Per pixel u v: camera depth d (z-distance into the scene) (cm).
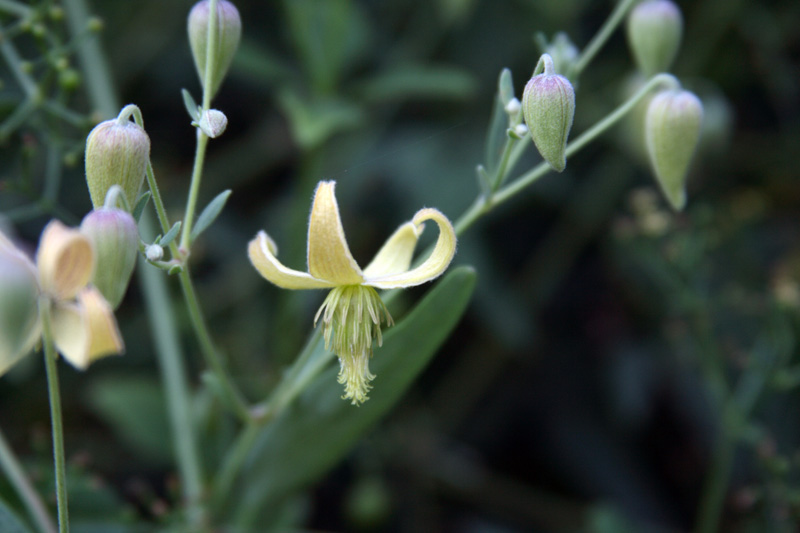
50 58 37
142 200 29
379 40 48
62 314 28
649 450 47
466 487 46
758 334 45
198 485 36
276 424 34
